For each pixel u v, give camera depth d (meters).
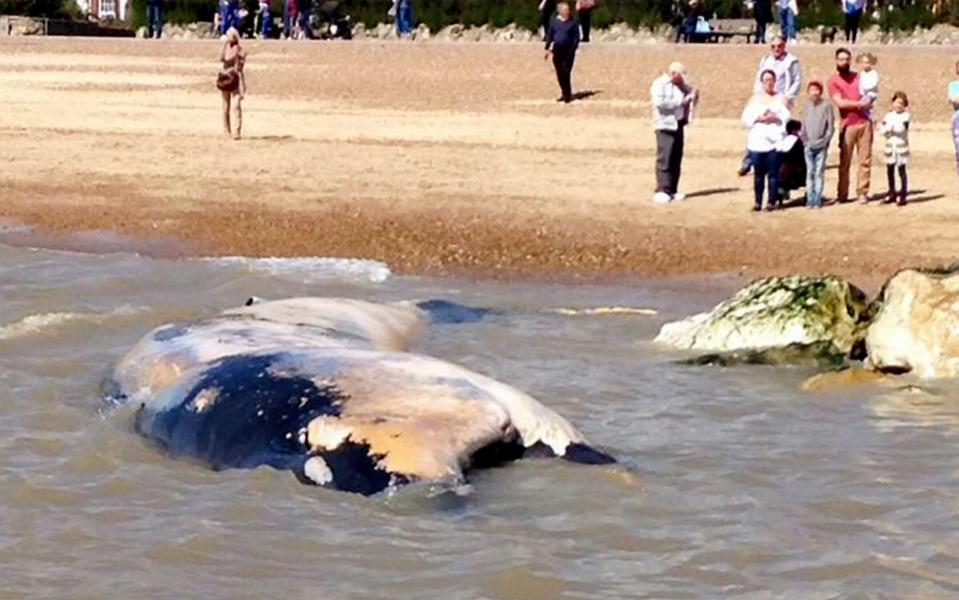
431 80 40.50
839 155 26.81
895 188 25.94
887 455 13.37
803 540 11.34
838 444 13.70
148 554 10.96
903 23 49.19
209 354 14.15
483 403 12.53
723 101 35.84
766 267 22.19
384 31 56.09
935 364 16.02
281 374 12.95
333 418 12.31
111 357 16.44
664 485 12.45
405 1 53.56
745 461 13.18
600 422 14.39
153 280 21.06
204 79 42.81
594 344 17.59
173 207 26.36
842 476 12.80
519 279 21.72
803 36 49.44
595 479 12.35
